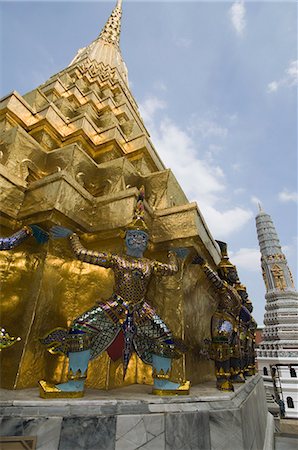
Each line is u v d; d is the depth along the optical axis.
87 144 8.10
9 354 3.79
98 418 2.80
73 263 4.92
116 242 5.05
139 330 3.85
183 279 5.17
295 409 21.14
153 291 5.13
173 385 3.77
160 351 3.82
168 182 6.82
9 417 2.65
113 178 6.38
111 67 16.30
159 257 5.50
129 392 3.85
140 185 6.92
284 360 23.59
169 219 5.56
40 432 2.61
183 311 4.90
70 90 11.65
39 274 4.31
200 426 3.10
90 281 4.87
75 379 3.29
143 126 14.08
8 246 3.90
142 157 8.48
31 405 2.85
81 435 2.67
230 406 3.49
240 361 6.07
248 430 3.74
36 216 4.63
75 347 3.38
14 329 3.98
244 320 6.54
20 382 3.58
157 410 3.06
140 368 4.91
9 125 7.08
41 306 4.12
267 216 37.19
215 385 5.17
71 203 4.82
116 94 14.22
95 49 18.73
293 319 27.23
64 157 6.00
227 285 5.39
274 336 26.66
